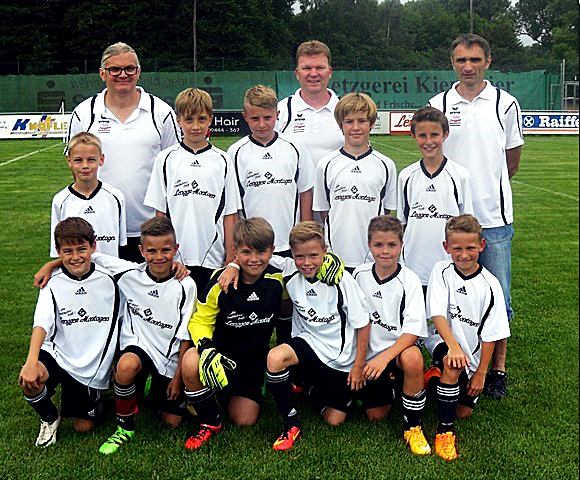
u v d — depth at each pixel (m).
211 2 43.09
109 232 4.43
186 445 3.83
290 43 52.72
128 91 4.65
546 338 5.53
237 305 4.04
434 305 4.14
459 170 4.51
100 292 4.04
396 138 27.33
